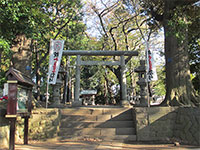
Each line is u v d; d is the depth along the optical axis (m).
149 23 11.19
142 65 9.53
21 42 8.56
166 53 7.39
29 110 5.62
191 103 6.59
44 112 6.45
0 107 5.25
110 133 6.57
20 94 5.18
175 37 7.13
